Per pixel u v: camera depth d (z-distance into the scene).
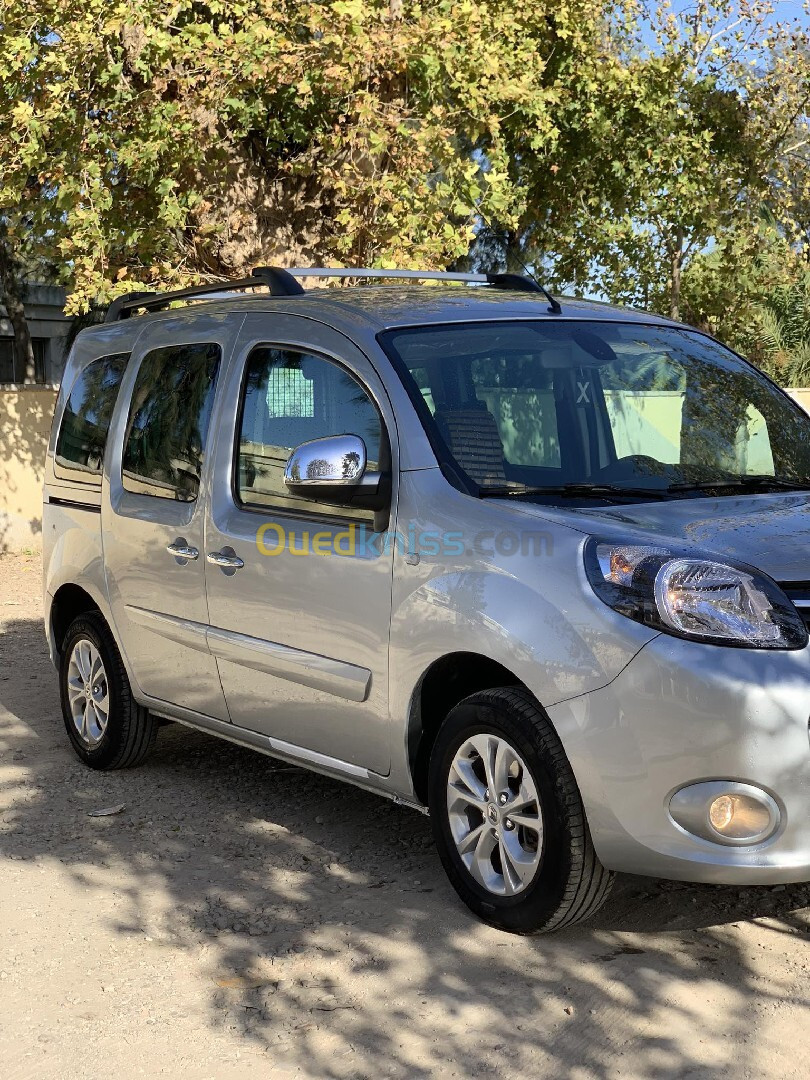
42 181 12.07
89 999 3.65
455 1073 3.19
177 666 5.27
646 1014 3.44
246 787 5.63
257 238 12.76
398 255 11.55
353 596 4.27
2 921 4.22
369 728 4.29
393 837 4.91
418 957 3.84
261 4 11.72
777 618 3.46
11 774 5.94
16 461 13.77
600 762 3.54
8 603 10.75
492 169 13.27
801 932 3.94
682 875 3.49
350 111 11.65
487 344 4.54
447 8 12.20
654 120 16.48
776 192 17.48
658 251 17.72
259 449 4.82
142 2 11.13
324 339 4.62
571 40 16.17
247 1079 3.20
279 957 3.88
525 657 3.69
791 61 16.81
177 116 11.32
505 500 4.03
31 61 11.37
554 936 3.95
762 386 5.05
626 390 4.59
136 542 5.43
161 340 5.62
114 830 5.10
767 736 3.37
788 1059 3.19
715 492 4.31
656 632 3.48
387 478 4.23
